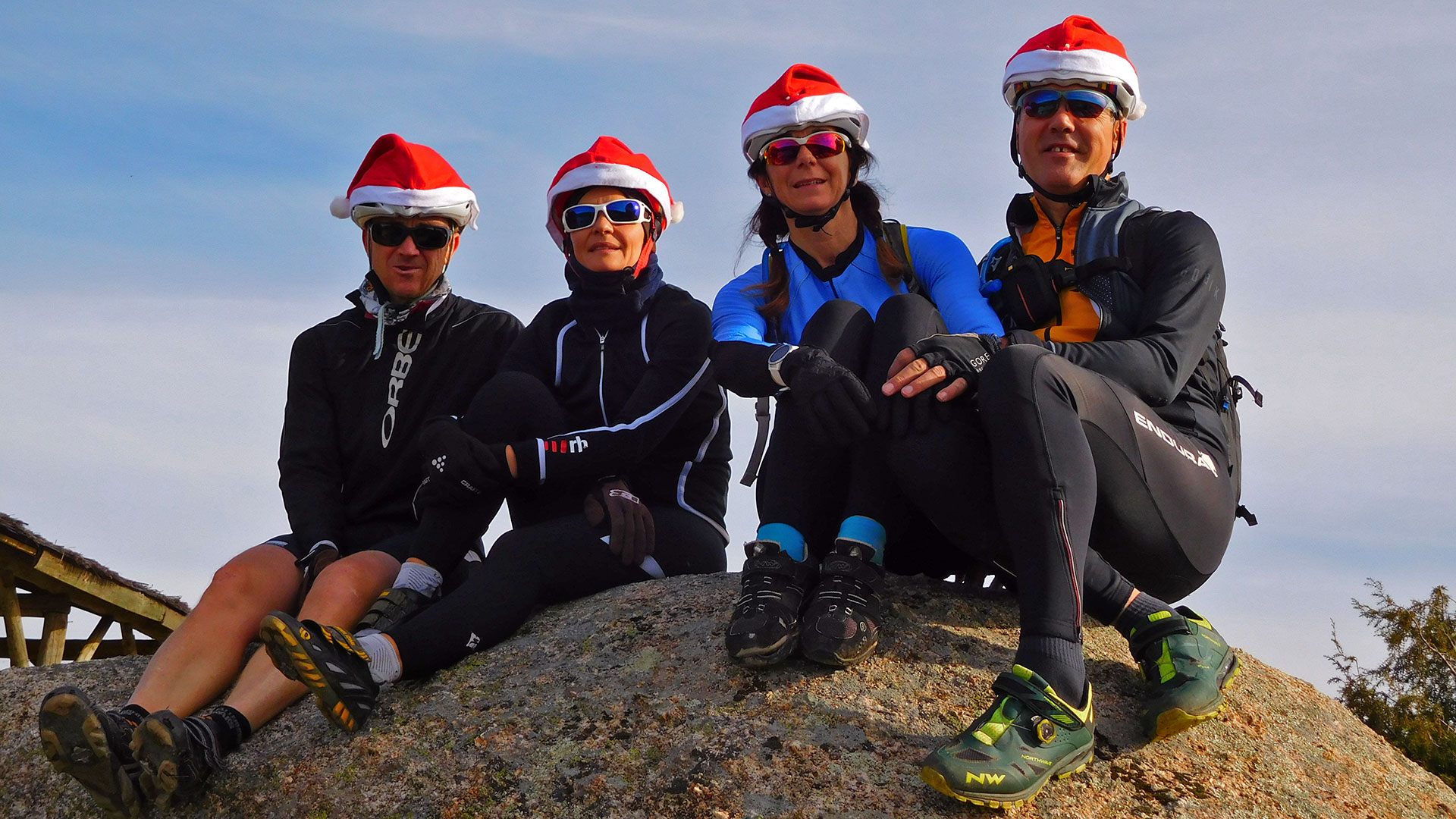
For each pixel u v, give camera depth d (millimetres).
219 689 2953
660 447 3451
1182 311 2697
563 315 3584
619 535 3150
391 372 3652
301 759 2641
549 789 2426
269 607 3117
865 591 2629
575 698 2682
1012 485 2287
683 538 3322
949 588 3039
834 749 2402
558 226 3590
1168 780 2393
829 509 2777
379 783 2523
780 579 2631
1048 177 3023
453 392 3664
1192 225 2855
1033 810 2244
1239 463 2943
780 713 2510
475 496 3059
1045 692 2193
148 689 2848
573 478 3146
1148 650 2520
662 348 3342
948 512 2492
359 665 2629
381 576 3135
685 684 2662
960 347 2486
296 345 3715
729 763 2391
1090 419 2406
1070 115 2994
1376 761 2723
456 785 2480
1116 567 2693
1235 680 2859
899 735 2436
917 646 2742
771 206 3252
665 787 2373
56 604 8086
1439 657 12781
